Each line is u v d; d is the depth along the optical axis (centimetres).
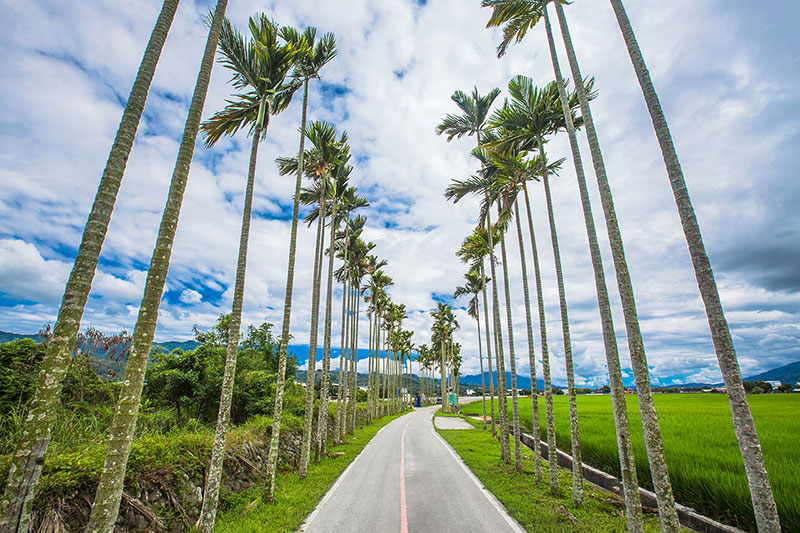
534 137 1070
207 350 1805
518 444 1213
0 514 298
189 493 771
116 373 1265
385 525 707
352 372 2517
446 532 661
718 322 419
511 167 1110
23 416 764
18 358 966
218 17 571
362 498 911
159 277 459
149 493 682
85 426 824
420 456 1560
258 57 880
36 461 320
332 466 1352
